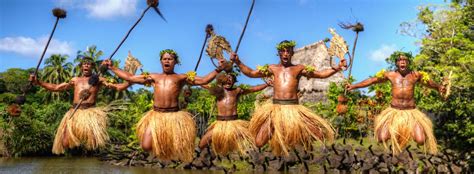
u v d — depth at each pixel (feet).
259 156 44.98
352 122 52.13
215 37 19.07
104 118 22.36
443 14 52.47
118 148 54.75
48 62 102.12
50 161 54.39
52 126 60.54
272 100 20.01
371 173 42.19
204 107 52.37
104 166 49.98
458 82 40.93
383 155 42.60
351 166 43.60
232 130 21.42
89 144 22.54
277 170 44.60
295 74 18.94
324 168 43.88
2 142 58.54
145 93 63.21
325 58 58.34
